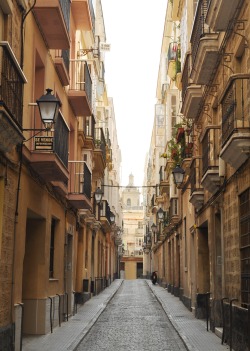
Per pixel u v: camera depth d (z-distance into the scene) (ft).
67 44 49.44
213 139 48.78
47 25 45.70
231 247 43.52
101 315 73.67
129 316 72.79
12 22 36.06
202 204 60.90
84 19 68.23
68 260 68.80
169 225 108.06
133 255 304.50
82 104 65.16
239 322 38.60
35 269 49.83
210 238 55.31
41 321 49.85
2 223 34.94
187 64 59.57
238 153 35.53
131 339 50.19
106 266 153.28
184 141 74.13
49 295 53.36
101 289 130.72
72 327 56.29
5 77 30.35
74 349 42.60
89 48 88.48
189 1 63.21
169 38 108.68
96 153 93.25
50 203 52.65
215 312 52.19
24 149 40.22
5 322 35.86
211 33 46.09
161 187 114.42
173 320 64.49
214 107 53.06
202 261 67.05
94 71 92.17
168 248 128.06
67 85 59.93
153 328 59.11
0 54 30.07
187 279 82.69
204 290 66.69
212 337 49.16
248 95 34.73
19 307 39.32
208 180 49.01
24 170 41.19
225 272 46.47
